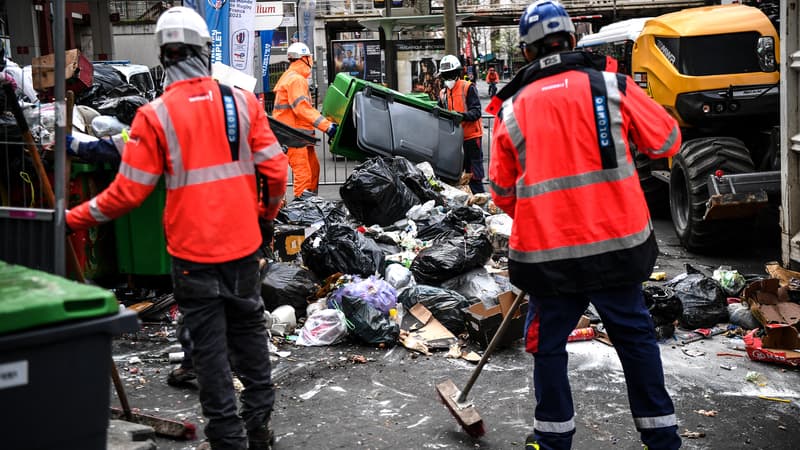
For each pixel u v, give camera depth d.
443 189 9.55
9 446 2.22
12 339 2.17
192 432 4.18
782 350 5.26
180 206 3.46
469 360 5.30
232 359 3.82
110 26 24.52
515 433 4.25
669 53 8.96
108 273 6.51
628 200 3.38
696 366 5.22
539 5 3.54
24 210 3.53
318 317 5.73
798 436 4.20
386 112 10.17
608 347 5.54
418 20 20.89
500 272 6.85
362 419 4.44
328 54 29.95
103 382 2.37
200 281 3.49
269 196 3.77
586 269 3.38
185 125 3.43
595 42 11.84
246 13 9.27
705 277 6.19
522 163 3.45
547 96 3.42
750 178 7.68
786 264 7.05
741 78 8.67
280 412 4.54
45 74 4.77
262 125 3.67
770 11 9.73
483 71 73.25
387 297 5.79
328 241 6.66
